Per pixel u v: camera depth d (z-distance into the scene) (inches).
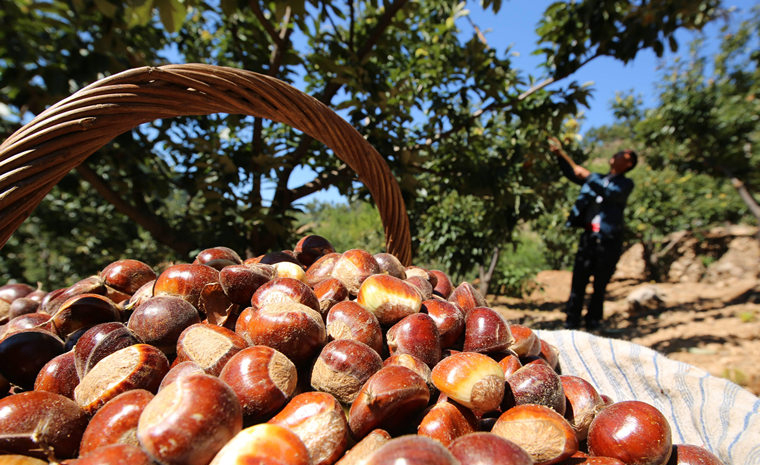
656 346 211.8
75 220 229.8
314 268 61.7
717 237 502.0
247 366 37.5
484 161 183.6
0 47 101.7
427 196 240.8
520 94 178.9
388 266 61.8
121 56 122.7
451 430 38.1
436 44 178.7
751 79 376.8
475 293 59.9
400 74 173.8
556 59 179.9
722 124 368.8
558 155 226.5
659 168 462.0
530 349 54.0
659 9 162.4
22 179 43.1
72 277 315.6
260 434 31.0
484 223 225.6
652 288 333.7
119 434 32.9
